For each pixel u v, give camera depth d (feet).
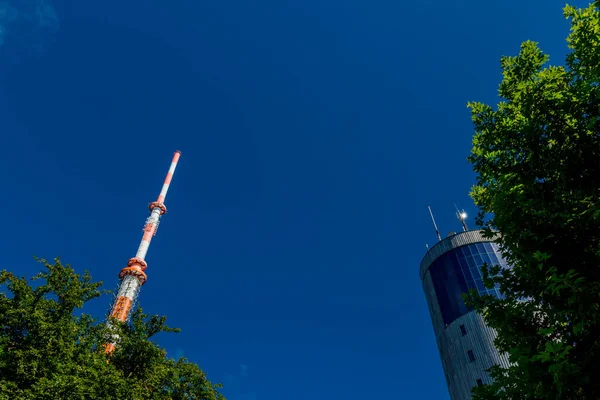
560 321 35.42
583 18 42.45
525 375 34.30
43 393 57.31
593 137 36.32
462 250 161.79
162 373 78.84
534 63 45.80
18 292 71.51
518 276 39.50
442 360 151.43
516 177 39.68
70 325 71.56
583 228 34.71
